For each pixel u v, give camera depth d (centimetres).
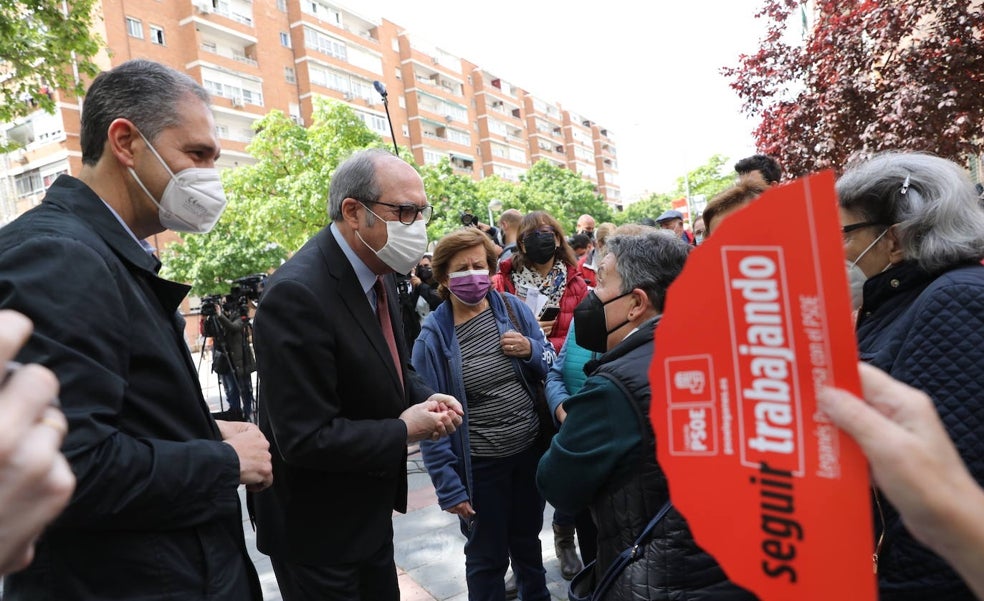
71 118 2572
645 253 165
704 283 62
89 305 112
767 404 60
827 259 55
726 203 229
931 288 129
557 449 151
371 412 183
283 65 3712
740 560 62
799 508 59
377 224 187
